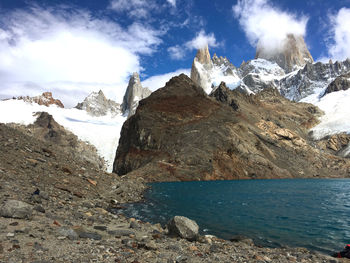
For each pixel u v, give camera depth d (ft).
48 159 94.43
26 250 23.76
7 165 69.36
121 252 27.55
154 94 472.03
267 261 31.22
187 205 94.38
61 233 31.40
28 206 36.94
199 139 375.66
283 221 66.49
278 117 643.04
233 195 134.72
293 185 219.61
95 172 118.73
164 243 36.24
